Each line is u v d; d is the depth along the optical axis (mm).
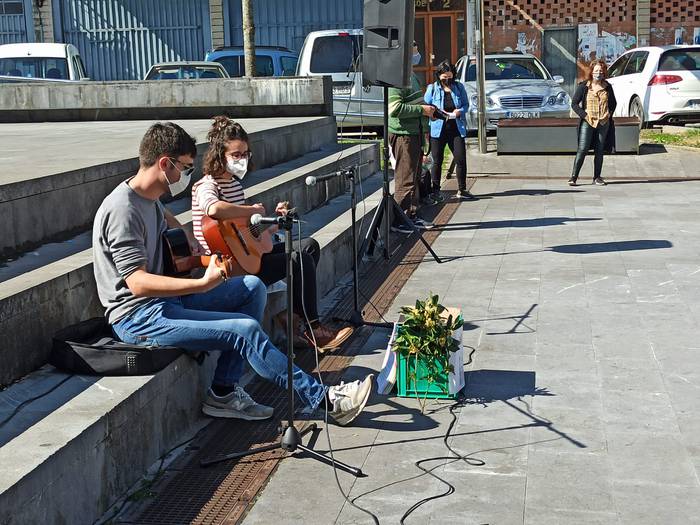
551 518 3623
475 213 10516
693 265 7715
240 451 4359
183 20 25734
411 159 9297
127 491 3939
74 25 26062
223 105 12914
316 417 4738
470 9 23516
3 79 16203
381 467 4133
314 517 3703
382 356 5660
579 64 23969
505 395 4938
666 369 5270
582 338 5863
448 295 6988
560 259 8078
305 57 16953
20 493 3145
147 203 4398
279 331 5875
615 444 4293
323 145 11758
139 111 13211
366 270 7859
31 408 3822
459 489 3891
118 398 3912
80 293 4695
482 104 15125
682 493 3803
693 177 12875
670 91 16688
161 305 4383
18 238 5242
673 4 23438
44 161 6598
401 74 7277
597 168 12398
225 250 4824
